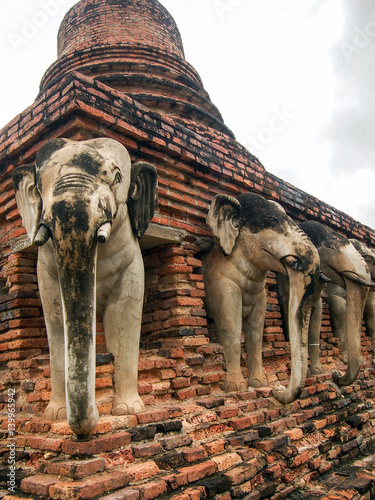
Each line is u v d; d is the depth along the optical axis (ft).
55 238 8.98
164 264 16.15
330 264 18.22
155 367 13.47
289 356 19.99
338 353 24.27
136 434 10.77
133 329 12.14
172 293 15.40
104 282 11.96
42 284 11.78
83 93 13.08
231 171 18.20
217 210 15.30
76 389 8.63
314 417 16.42
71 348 8.77
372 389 22.91
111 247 11.54
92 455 9.66
